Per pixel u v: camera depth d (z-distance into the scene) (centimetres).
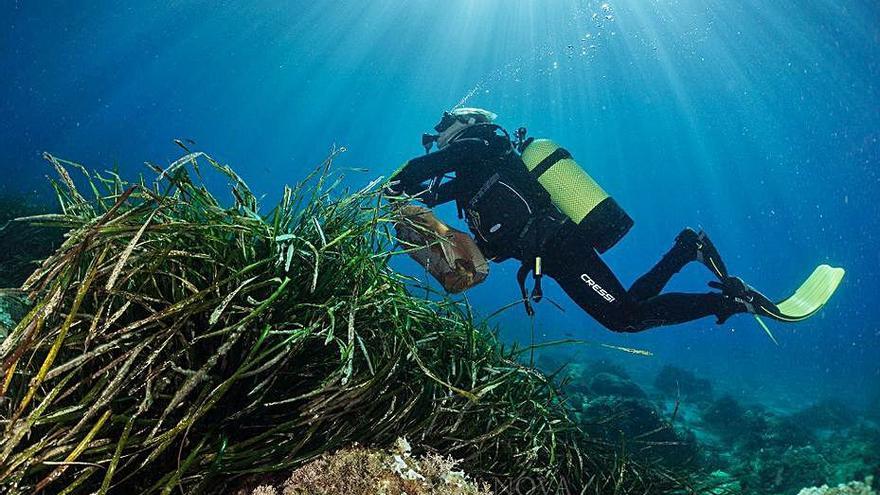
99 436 144
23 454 121
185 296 178
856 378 2650
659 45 4438
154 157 5972
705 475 334
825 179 6006
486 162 342
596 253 364
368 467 154
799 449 818
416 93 6519
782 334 4356
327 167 232
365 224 224
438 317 251
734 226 7325
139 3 5056
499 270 5022
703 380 1727
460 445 204
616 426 510
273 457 159
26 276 388
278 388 180
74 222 176
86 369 159
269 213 217
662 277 384
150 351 161
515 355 295
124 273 169
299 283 200
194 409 142
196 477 145
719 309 376
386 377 188
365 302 204
